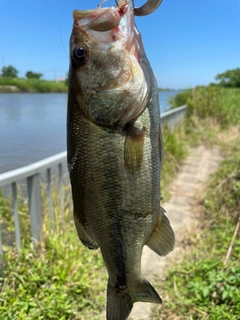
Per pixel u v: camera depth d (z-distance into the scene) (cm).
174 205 93
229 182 93
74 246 62
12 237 67
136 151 27
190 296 54
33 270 55
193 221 82
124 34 27
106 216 28
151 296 30
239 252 62
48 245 61
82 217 29
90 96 27
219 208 83
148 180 28
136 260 30
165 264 65
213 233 73
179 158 132
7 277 53
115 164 27
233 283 51
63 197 70
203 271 57
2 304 49
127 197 28
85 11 27
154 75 29
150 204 29
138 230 29
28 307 49
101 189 28
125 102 26
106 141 27
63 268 56
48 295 52
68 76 28
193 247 69
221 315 48
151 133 28
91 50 26
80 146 28
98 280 58
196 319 49
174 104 222
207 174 120
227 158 124
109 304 31
